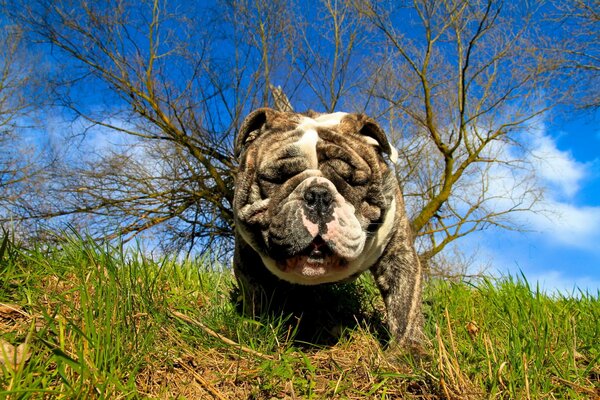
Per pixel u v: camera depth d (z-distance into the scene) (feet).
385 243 2.28
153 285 2.23
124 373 1.65
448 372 1.80
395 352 2.11
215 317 2.26
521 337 2.13
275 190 2.14
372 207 2.20
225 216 7.55
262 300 2.41
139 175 8.00
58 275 2.23
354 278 2.50
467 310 2.71
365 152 2.22
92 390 1.46
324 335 2.51
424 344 2.18
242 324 2.16
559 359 2.04
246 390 1.77
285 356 1.95
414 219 7.77
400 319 2.22
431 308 2.61
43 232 3.31
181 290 2.63
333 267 2.15
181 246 7.58
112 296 1.88
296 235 1.97
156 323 2.00
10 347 1.59
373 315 2.78
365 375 1.93
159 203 7.92
